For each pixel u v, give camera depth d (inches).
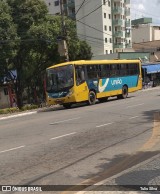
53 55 1453.0
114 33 3550.7
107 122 611.8
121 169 307.9
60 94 1029.2
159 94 1327.5
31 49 1382.9
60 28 1363.2
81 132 521.0
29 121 728.3
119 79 1235.9
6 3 1288.1
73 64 1022.4
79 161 346.9
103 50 3400.6
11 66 1419.8
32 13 1338.6
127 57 2805.1
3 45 1227.2
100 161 341.7
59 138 481.4
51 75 1050.7
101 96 1131.9
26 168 331.0
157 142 410.9
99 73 1128.8
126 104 954.7
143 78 2231.8
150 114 687.1
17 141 481.4
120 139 447.5
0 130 619.5
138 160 334.0
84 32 3469.5
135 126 545.6
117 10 3526.1
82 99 1043.9
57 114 838.5
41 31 1304.1
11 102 1555.1
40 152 397.7
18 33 1312.7
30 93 1691.7
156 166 305.1
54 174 305.9
